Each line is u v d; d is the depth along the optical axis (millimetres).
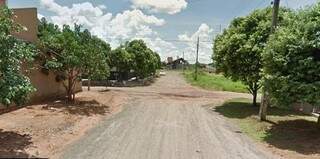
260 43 21406
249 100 31438
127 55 51406
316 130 15672
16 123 15094
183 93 38875
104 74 24938
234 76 23250
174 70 154000
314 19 14781
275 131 16125
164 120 19000
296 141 14062
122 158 10961
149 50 61031
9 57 11984
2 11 12484
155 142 13430
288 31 15148
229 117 21125
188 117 20516
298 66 14344
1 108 17438
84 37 23781
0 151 10609
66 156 10914
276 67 15211
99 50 23672
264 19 22922
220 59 24109
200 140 14172
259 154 12242
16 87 11742
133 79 57219
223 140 14383
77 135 14172
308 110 21781
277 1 17688
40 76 22344
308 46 14180
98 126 16438
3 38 11859
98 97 27453
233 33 23891
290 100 14578
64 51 21406
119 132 15125
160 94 35688
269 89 15406
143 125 17125
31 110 18594
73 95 23625
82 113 19422
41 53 20750
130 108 23469
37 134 13477
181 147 12781
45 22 23953
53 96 24672
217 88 47531
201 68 134875
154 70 73375
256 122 18656
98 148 12117
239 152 12438
